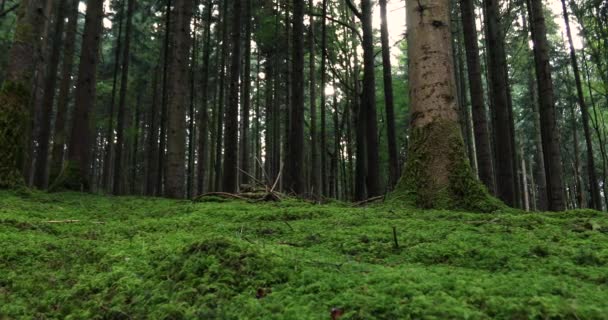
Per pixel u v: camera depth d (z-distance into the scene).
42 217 4.63
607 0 12.93
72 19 14.84
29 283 2.46
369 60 12.63
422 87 4.86
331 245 3.00
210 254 2.29
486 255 2.46
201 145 19.77
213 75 24.73
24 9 7.38
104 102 24.66
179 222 4.18
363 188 13.54
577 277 2.06
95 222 4.45
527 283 1.86
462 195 4.44
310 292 1.91
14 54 7.12
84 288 2.28
